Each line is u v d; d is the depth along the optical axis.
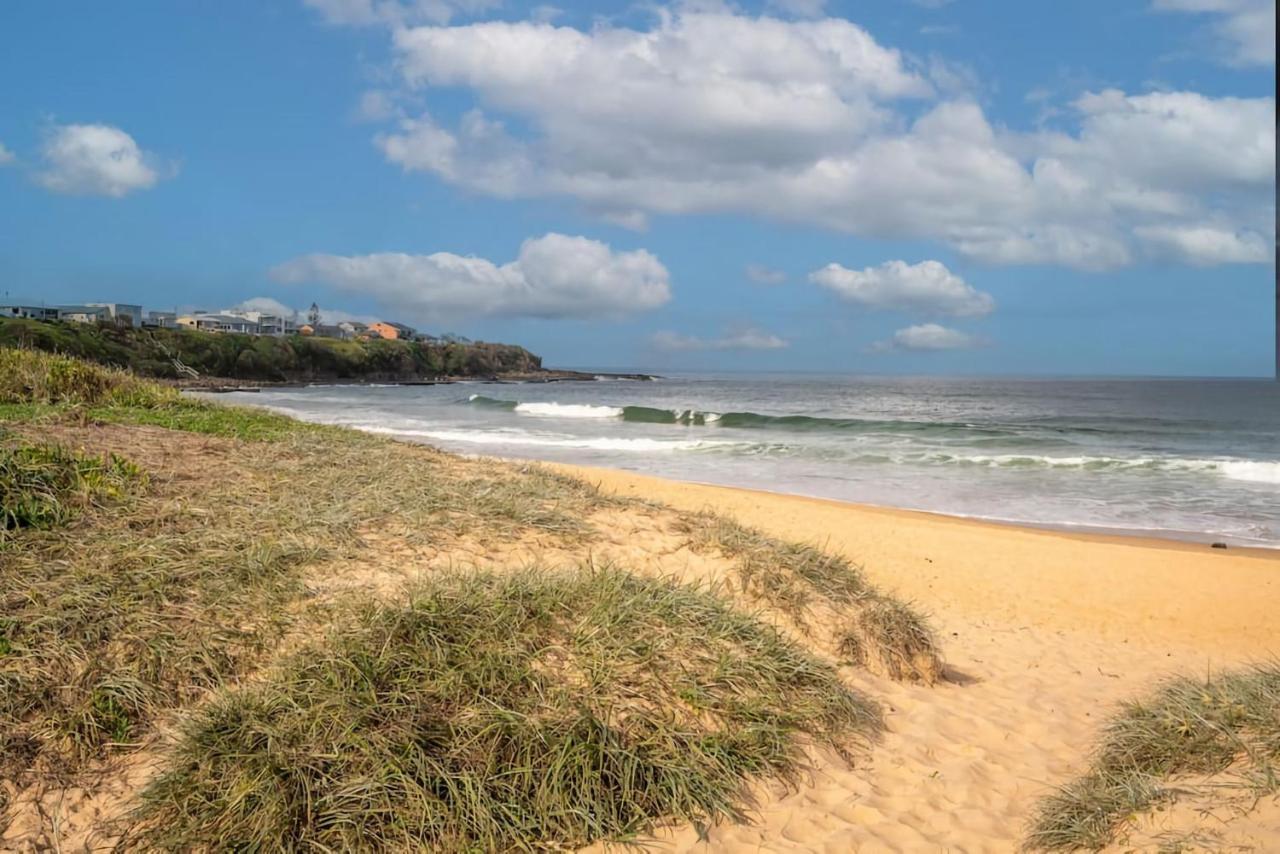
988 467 21.70
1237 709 4.31
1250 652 7.91
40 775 3.61
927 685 6.02
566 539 6.71
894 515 14.55
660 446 24.20
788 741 4.49
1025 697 6.06
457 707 4.07
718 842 3.76
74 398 11.62
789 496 15.88
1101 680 6.73
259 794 3.46
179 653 4.35
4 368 11.80
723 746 4.26
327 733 3.77
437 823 3.54
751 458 22.64
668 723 4.29
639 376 164.00
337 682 4.03
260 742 3.71
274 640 4.59
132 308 104.19
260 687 4.12
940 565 10.63
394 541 6.17
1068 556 11.15
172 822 3.42
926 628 6.48
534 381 124.06
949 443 27.91
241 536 5.70
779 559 6.74
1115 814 3.63
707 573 6.44
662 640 4.81
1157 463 21.45
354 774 3.63
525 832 3.64
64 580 4.76
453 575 5.32
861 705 5.21
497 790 3.74
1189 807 3.46
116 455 7.52
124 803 3.55
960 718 5.39
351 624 4.62
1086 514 15.68
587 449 23.52
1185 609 9.25
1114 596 9.66
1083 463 21.72
